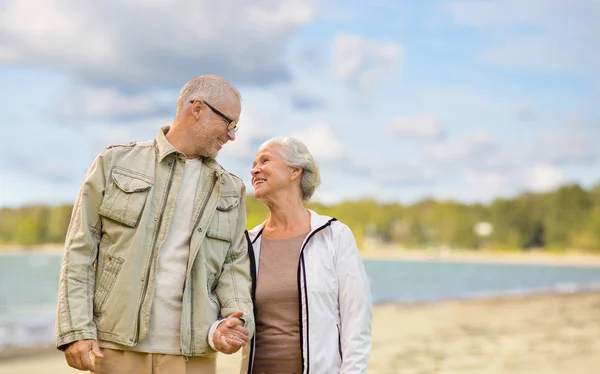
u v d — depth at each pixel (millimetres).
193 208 2977
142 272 2824
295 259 3197
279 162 3287
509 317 14664
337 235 3244
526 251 128625
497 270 65625
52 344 10414
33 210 109438
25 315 20656
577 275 54031
